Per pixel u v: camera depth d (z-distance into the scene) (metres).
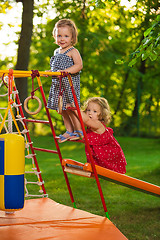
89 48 13.26
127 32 14.12
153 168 9.93
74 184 8.09
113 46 16.58
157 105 18.16
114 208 6.27
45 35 13.83
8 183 3.72
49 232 3.67
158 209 6.20
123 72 17.06
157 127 18.59
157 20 4.77
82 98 13.17
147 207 6.33
